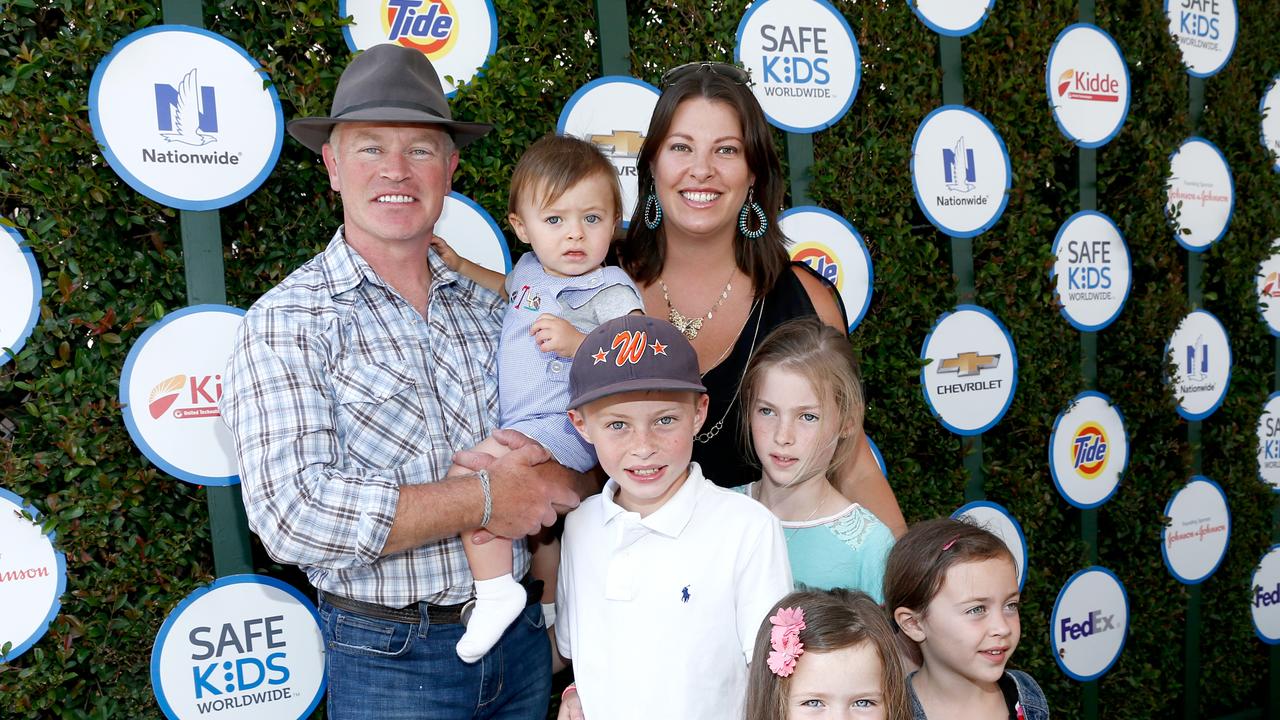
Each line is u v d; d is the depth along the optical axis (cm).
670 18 306
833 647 161
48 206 233
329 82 257
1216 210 422
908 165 346
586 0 296
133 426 240
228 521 254
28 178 230
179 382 244
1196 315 419
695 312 236
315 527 165
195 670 250
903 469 349
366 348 186
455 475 186
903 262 348
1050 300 379
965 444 366
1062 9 377
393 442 186
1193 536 423
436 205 198
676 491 179
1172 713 439
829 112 329
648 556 174
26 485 235
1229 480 438
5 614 233
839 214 339
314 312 182
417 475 188
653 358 171
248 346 175
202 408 247
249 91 248
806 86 324
